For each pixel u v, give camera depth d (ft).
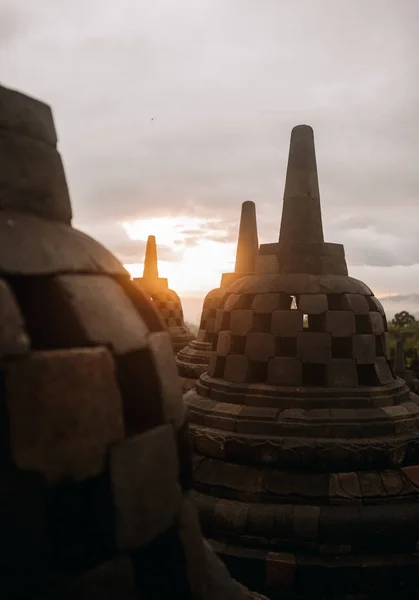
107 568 8.85
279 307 30.55
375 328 30.94
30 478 8.11
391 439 27.25
